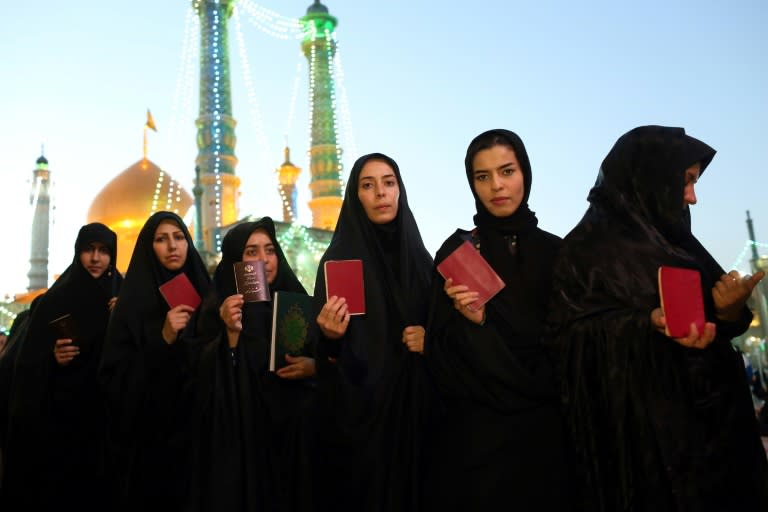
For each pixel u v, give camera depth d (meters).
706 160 2.74
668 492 2.33
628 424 2.41
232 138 32.28
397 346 3.08
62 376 4.30
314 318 3.13
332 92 37.06
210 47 32.88
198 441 3.38
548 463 2.59
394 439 2.96
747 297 2.40
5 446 4.25
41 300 4.57
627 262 2.54
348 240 3.23
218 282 3.88
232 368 3.48
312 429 3.48
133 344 3.91
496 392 2.63
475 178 2.93
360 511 2.91
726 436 2.41
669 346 2.44
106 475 3.89
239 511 3.25
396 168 3.39
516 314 2.75
